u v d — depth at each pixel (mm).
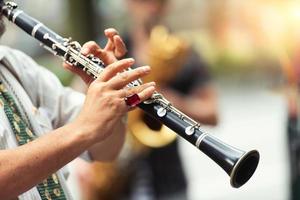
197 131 3012
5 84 3223
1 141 2996
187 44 5684
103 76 2959
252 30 16359
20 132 3115
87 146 2854
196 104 5730
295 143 5594
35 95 3482
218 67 18625
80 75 3279
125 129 3691
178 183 5684
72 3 11203
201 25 18141
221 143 2959
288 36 5559
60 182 3234
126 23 5891
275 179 10859
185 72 5680
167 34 5688
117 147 3701
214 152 2934
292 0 5551
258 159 2945
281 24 5605
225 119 15469
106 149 3678
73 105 3605
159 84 5652
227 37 17922
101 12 12617
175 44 5645
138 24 5676
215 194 10461
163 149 5613
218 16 17875
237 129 14570
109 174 5859
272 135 13867
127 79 2918
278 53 5793
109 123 2877
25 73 3428
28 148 2807
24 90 3342
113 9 13086
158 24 5695
